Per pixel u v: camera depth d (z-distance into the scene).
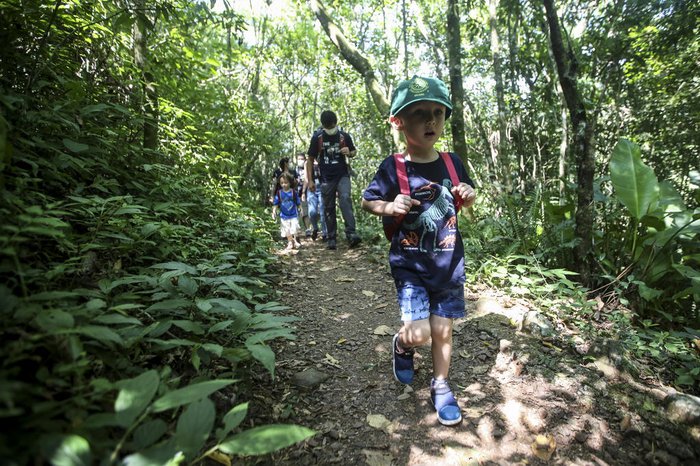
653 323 2.96
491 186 6.18
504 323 2.74
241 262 3.17
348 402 1.98
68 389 1.06
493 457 1.66
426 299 1.91
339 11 11.06
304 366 2.27
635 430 1.80
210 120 6.43
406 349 2.06
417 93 1.83
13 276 1.36
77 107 2.50
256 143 7.70
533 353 2.34
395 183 1.99
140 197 2.87
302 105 14.68
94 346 1.31
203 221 3.65
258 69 10.15
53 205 1.39
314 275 4.13
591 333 2.62
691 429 1.76
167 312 1.81
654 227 3.12
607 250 3.43
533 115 8.41
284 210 5.50
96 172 2.58
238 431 1.61
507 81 8.69
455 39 5.79
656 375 2.25
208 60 5.09
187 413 0.99
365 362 2.37
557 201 4.80
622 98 8.28
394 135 6.41
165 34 4.70
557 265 3.69
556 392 2.04
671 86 7.45
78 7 2.77
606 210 3.80
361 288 3.69
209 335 1.87
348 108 12.85
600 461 1.67
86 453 0.79
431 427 1.82
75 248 1.75
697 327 2.94
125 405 0.96
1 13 2.07
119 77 3.46
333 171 5.24
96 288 1.73
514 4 5.58
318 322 2.92
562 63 3.17
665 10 5.06
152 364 1.63
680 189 7.16
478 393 2.06
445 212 1.93
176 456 0.95
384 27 10.05
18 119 1.95
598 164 8.45
